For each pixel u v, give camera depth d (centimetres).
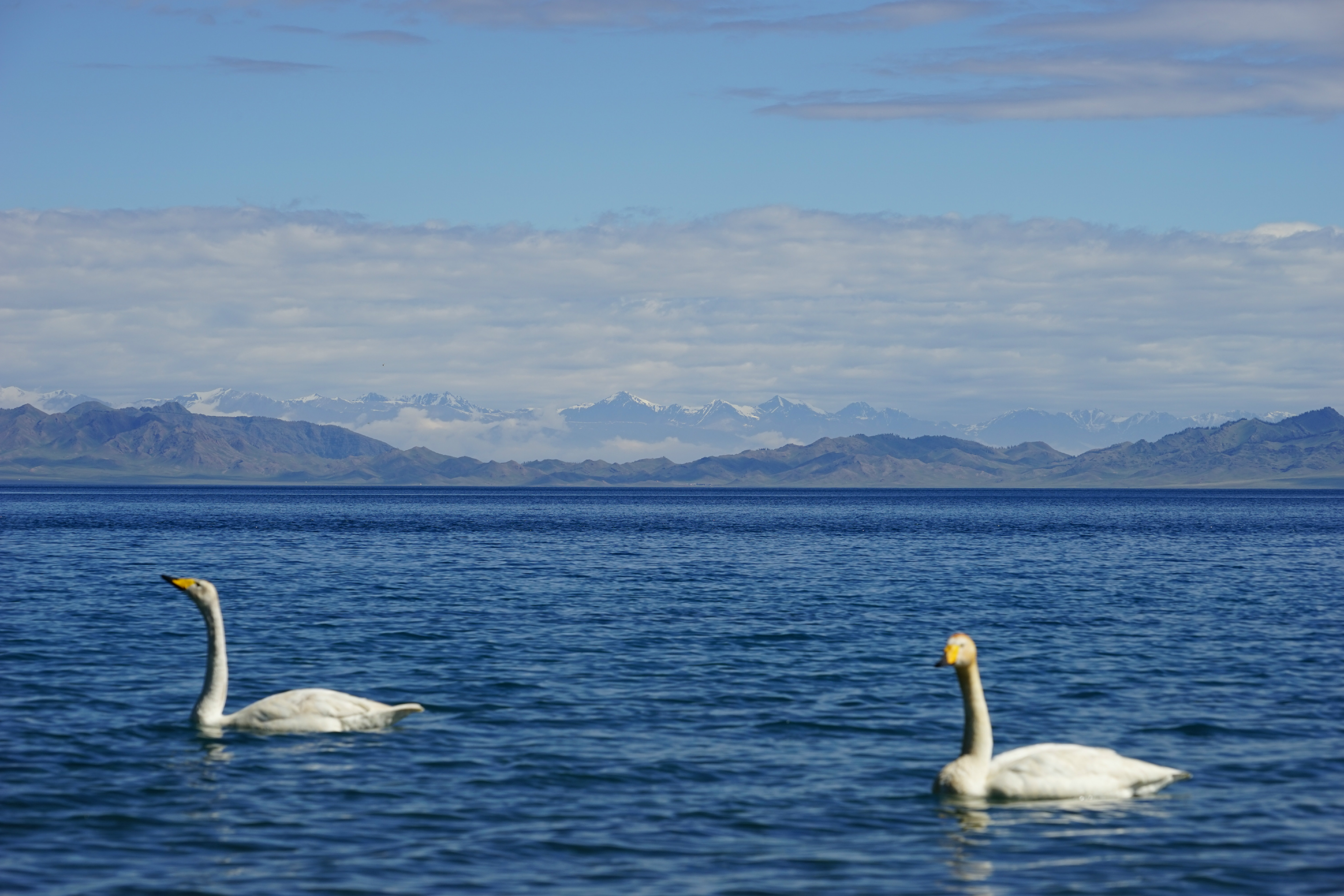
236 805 2002
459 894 1625
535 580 6669
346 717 2533
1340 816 1956
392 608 5028
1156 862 1748
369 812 1973
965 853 1788
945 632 4288
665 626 4441
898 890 1647
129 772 2189
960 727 2645
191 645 3850
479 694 3014
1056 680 3241
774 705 2883
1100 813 1970
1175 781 2152
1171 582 6656
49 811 1959
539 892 1634
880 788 2130
